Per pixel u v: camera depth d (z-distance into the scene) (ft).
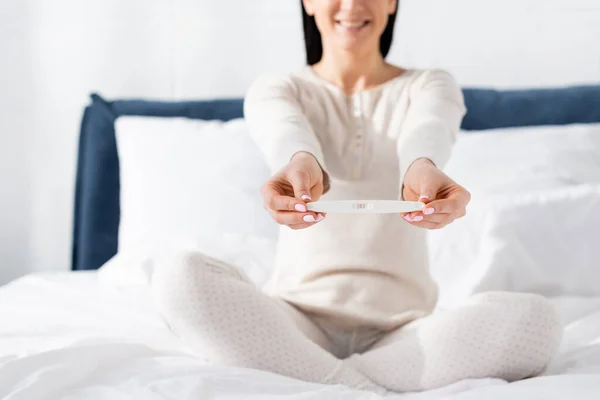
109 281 5.81
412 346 3.55
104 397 3.08
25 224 8.25
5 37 8.14
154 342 4.17
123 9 8.13
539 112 7.60
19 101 8.20
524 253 5.56
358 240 4.14
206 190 6.60
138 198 6.73
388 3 4.89
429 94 4.37
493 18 7.97
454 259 5.73
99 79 8.16
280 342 3.53
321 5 4.57
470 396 2.98
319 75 4.75
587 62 7.89
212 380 3.16
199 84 8.16
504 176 6.48
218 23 8.12
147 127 7.20
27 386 3.00
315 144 3.94
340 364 3.60
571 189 5.90
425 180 3.36
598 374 3.28
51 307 5.11
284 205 3.24
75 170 8.09
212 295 3.51
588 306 5.12
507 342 3.44
